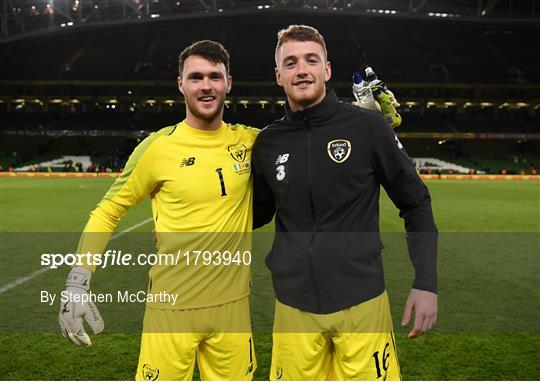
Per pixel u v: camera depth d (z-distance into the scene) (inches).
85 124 1705.2
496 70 1787.6
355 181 80.7
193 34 1983.3
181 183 84.4
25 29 1865.2
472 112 1873.8
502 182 1040.2
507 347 137.0
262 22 1934.1
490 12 1833.2
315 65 80.6
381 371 80.6
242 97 1728.6
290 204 83.1
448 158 1521.9
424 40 1955.0
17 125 1688.0
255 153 89.4
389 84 1662.2
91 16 1863.9
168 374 85.3
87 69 1796.3
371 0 1868.8
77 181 987.9
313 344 82.1
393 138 81.8
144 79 1744.6
